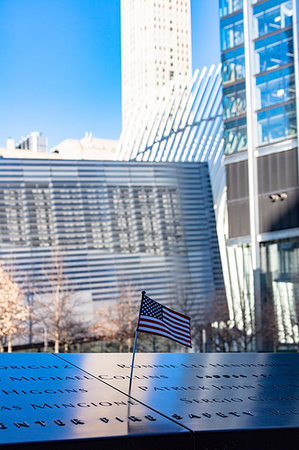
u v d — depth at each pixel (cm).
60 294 6081
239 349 5553
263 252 5578
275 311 5328
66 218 6612
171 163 7250
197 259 7019
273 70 5394
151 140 8475
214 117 7519
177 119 8112
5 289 5606
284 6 5275
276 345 5197
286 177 5350
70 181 6756
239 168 5784
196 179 7325
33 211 6531
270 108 5438
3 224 6397
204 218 7188
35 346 5850
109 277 6562
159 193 7081
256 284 5584
